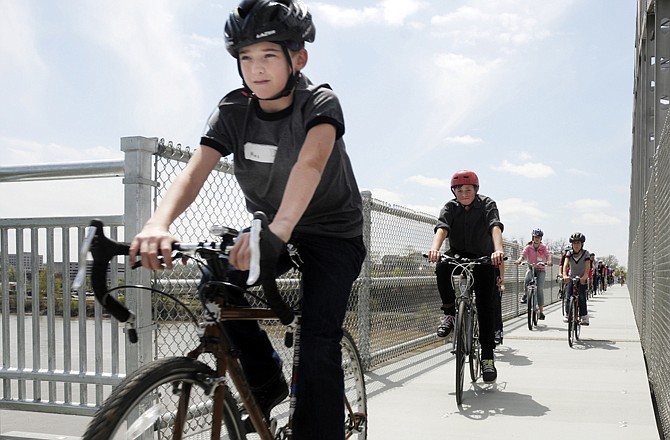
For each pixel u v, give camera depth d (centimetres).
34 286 360
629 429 444
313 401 221
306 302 230
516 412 492
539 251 1241
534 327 1232
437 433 430
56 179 356
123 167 335
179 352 354
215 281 200
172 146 355
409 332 802
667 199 477
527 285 1269
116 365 343
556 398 545
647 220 776
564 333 1116
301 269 237
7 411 436
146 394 177
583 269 1136
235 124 239
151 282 336
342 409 226
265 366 252
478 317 562
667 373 416
